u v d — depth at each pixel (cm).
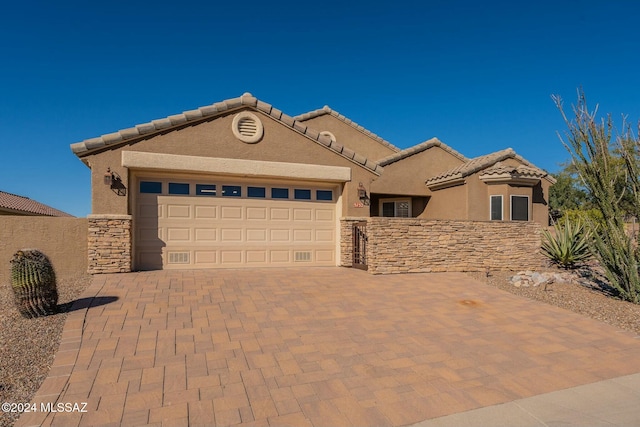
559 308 838
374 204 2091
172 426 383
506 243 1261
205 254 1163
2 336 577
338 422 399
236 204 1201
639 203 909
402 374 512
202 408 416
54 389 443
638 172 914
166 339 595
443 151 1981
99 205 1025
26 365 498
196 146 1116
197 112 1106
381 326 697
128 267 1043
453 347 610
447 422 405
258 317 717
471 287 1003
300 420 400
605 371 536
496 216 1684
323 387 471
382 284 1012
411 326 703
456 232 1217
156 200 1121
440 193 1872
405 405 436
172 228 1134
